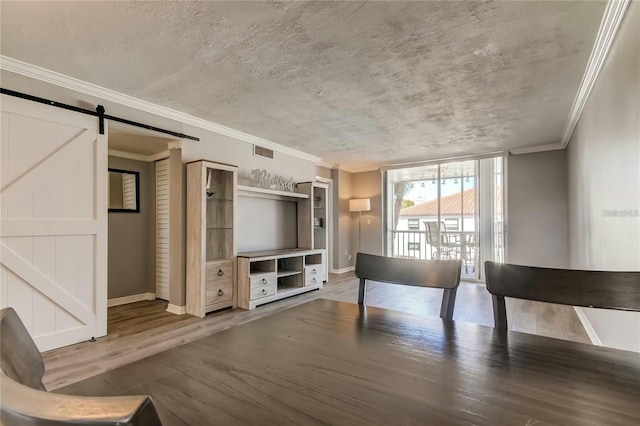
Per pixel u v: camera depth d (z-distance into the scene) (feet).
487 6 5.87
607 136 7.38
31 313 8.18
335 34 6.77
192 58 7.75
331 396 2.16
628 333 6.18
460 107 10.92
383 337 3.30
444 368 2.58
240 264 12.95
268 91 9.70
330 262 21.89
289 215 17.52
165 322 11.00
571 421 1.87
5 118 7.79
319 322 3.79
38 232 8.30
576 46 7.16
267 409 2.01
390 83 9.12
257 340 3.20
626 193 6.11
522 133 14.11
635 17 5.29
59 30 6.57
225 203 13.32
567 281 3.66
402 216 22.06
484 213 18.71
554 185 16.10
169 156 12.51
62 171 8.72
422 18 6.23
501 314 3.94
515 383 2.33
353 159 20.03
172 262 12.37
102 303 9.52
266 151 15.78
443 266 4.44
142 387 2.27
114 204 13.56
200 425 1.85
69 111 8.87
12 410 0.94
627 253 6.14
